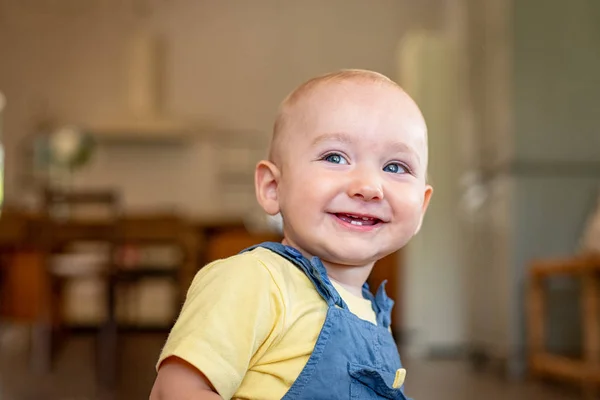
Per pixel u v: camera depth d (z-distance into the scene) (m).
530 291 3.89
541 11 4.13
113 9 8.62
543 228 4.07
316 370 0.84
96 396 3.34
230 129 8.59
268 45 8.74
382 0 8.78
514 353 4.02
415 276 5.27
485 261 4.58
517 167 4.08
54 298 5.62
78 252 5.49
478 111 4.75
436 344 5.21
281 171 0.91
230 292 0.82
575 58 4.11
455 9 5.61
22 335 6.20
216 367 0.77
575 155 4.09
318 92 0.90
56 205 4.50
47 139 7.82
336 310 0.87
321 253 0.89
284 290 0.85
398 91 0.92
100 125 7.93
